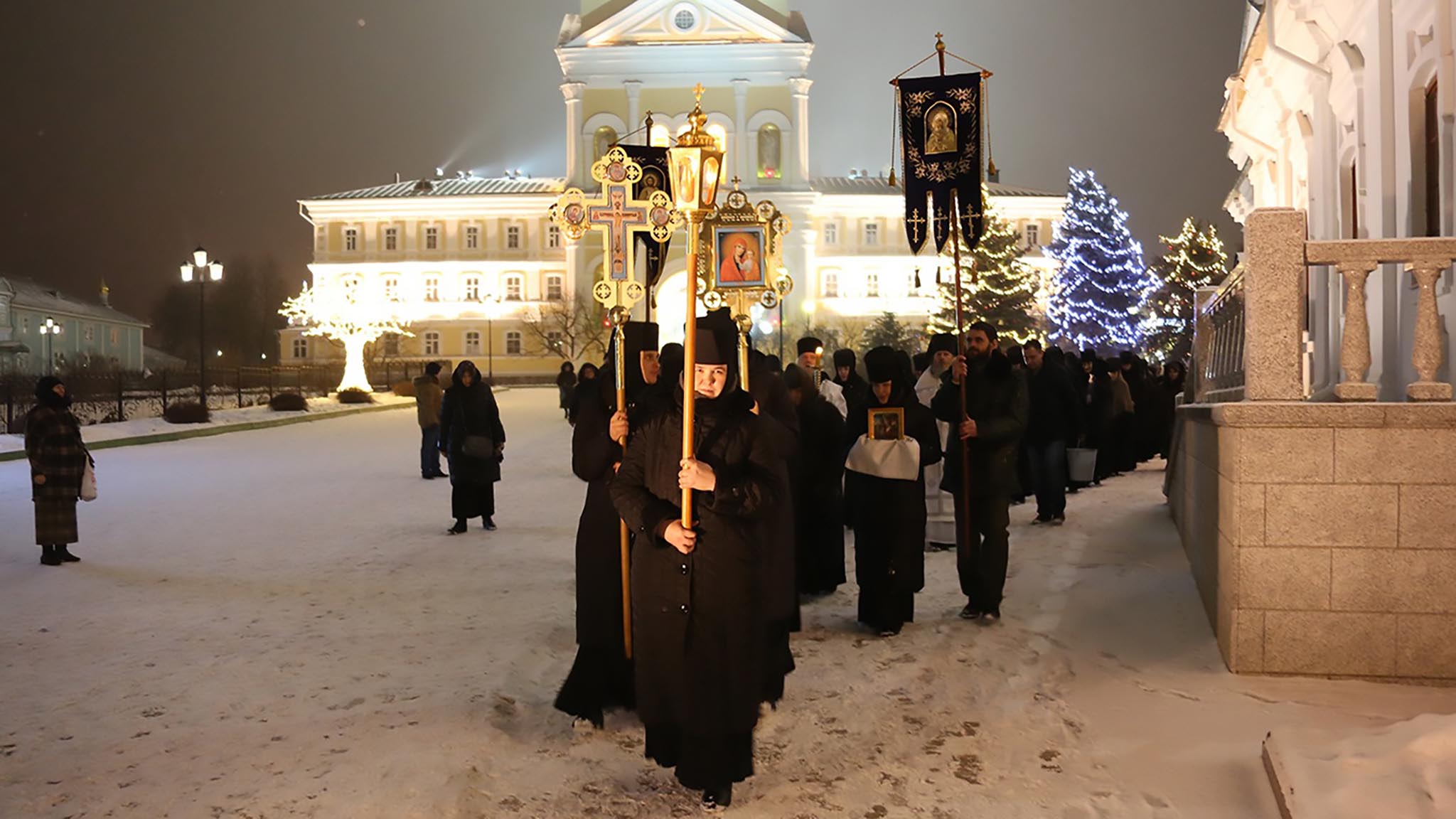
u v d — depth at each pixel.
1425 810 3.86
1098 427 16.44
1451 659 5.81
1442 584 5.82
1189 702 5.73
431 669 6.77
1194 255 58.59
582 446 5.76
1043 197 75.81
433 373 18.56
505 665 6.84
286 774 5.01
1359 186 11.76
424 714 5.86
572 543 11.75
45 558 10.49
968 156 8.60
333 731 5.59
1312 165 14.42
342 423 34.44
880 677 6.49
